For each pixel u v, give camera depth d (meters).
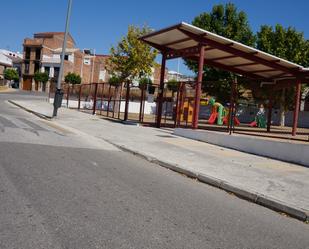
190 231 4.88
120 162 9.44
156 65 37.78
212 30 34.16
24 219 4.63
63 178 6.90
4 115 18.94
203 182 8.33
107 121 21.77
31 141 10.92
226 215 5.88
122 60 36.94
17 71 81.44
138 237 4.44
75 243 4.07
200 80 16.59
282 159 11.93
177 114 19.66
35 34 82.00
